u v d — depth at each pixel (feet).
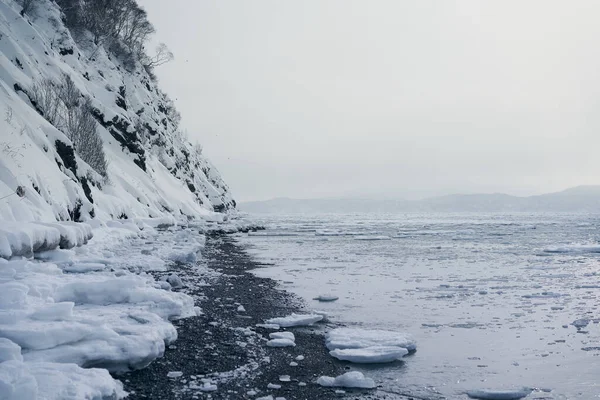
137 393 19.20
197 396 19.26
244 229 164.25
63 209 63.62
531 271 64.69
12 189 51.21
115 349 20.88
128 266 47.83
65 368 17.76
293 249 98.89
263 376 22.07
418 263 73.87
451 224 277.64
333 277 57.21
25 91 91.61
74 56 157.07
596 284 53.11
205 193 309.01
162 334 24.63
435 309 38.83
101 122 152.87
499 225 256.93
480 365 24.90
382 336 28.63
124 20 225.15
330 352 26.03
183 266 57.67
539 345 28.73
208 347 25.68
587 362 25.53
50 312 21.63
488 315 36.76
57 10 162.30
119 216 101.04
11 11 123.44
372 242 123.75
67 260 43.42
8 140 59.52
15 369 15.87
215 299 39.09
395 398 20.29
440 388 21.59
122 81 186.19
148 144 203.00
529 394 21.08
